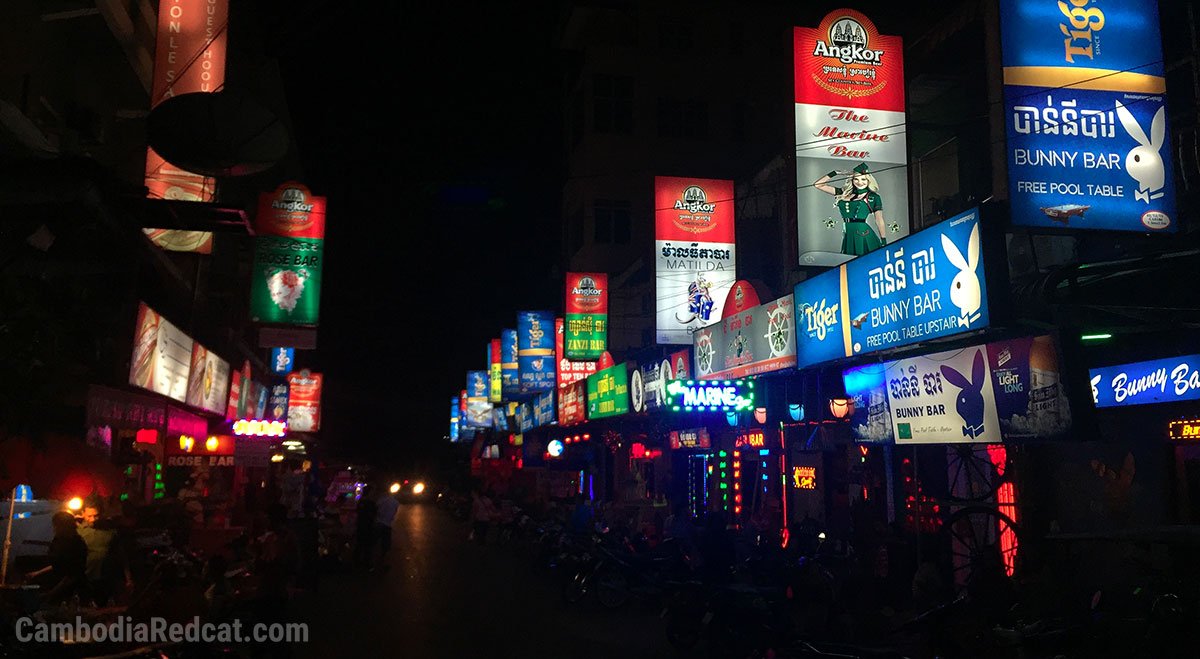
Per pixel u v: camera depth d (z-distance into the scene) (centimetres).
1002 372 945
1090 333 1016
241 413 2886
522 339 3197
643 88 3750
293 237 2473
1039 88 1048
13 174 854
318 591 1583
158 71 1698
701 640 1120
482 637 1152
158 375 1460
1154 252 848
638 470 2894
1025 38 1058
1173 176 1046
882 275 1102
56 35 1595
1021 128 1037
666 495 2517
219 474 2597
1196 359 966
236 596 985
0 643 704
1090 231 1021
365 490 1905
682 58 3778
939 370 1047
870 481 1562
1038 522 1197
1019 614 841
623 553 1385
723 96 3800
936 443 1058
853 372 1233
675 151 3725
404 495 7106
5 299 779
